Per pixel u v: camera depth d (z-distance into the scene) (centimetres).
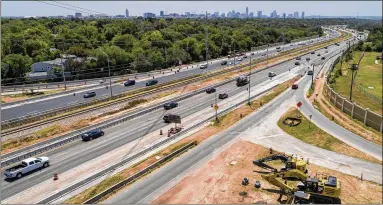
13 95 9056
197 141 5641
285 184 3956
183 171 4497
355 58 16550
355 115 7169
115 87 10200
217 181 4228
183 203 3694
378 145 5628
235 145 5494
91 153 5150
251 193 3938
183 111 7600
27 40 13800
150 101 8506
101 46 14325
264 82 10875
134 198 3781
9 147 5375
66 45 14338
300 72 12556
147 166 4588
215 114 7244
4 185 4119
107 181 4134
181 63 15050
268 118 7000
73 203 3662
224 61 15125
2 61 10956
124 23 17700
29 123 6525
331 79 11212
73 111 7356
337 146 5556
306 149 5419
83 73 12100
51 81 11431
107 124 6431
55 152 5181
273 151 5284
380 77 12188
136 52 14000
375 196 3962
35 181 4231
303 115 7206
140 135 5991
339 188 3675
